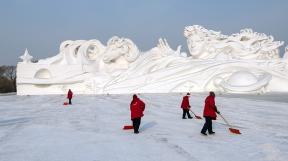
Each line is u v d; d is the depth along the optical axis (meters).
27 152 9.48
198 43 53.22
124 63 55.12
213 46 53.62
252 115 18.84
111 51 53.81
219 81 47.97
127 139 11.40
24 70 50.41
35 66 50.88
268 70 48.38
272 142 10.89
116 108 23.69
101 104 27.64
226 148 9.95
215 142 10.91
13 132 13.19
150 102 28.77
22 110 23.30
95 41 55.12
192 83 48.66
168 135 12.24
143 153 9.28
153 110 22.06
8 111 22.58
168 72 49.69
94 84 50.56
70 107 25.31
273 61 49.91
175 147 10.08
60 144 10.58
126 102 29.56
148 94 43.03
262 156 8.92
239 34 55.22
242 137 11.87
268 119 17.12
